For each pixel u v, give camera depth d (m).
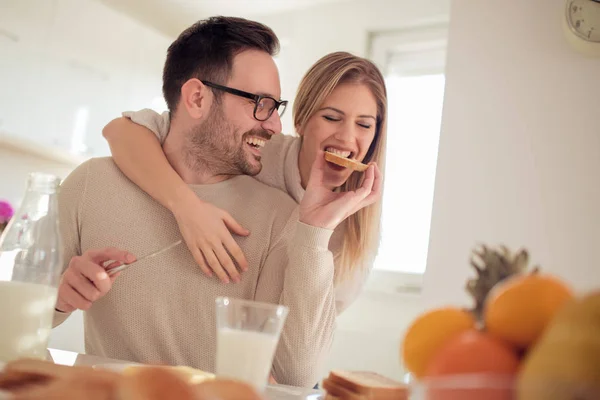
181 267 1.34
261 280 1.36
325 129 1.65
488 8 2.62
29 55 3.23
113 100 3.72
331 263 1.17
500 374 0.47
